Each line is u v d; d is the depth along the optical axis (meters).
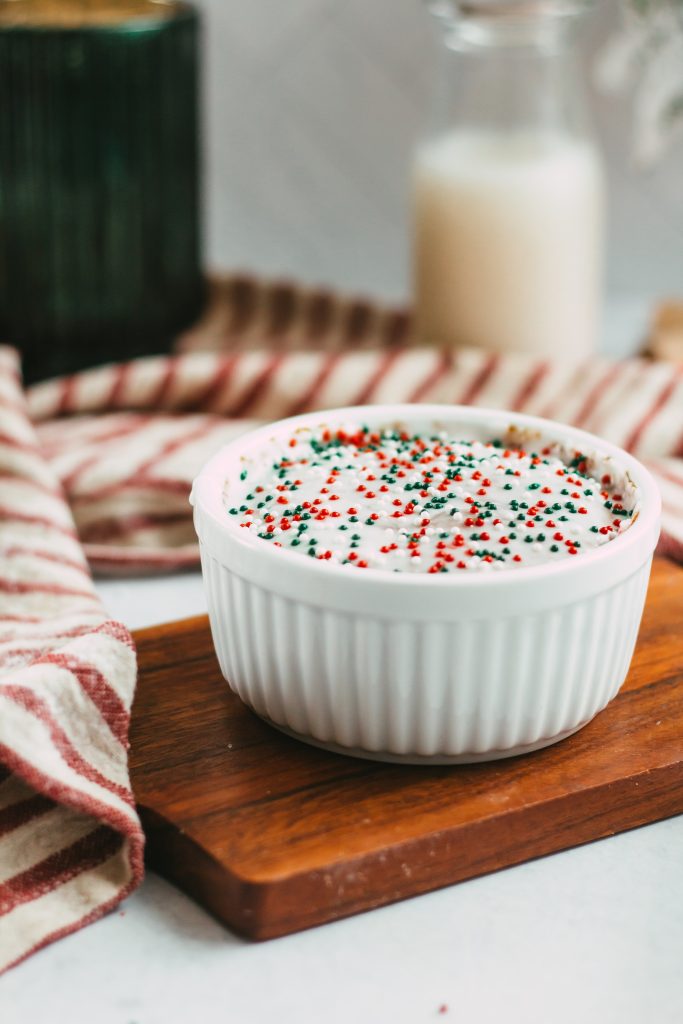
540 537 0.44
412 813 0.43
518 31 0.65
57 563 0.51
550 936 0.42
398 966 0.41
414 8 0.80
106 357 0.67
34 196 0.63
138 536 0.56
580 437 0.48
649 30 0.67
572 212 0.67
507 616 0.42
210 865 0.42
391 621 0.42
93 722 0.43
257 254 0.88
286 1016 0.40
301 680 0.44
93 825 0.43
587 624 0.43
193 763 0.45
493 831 0.43
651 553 0.44
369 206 0.86
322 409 0.61
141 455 0.58
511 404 0.61
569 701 0.44
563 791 0.44
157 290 0.66
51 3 0.65
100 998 0.40
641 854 0.44
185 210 0.67
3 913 0.42
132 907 0.43
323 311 0.72
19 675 0.43
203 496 0.45
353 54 0.82
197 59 0.66
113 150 0.63
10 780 0.44
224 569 0.44
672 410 0.59
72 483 0.56
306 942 0.42
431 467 0.47
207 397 0.62
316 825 0.43
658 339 0.68
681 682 0.48
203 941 0.42
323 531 0.44
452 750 0.44
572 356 0.70
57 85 0.61
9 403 0.57
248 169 0.86
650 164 0.76
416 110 0.83
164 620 0.53
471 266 0.68
